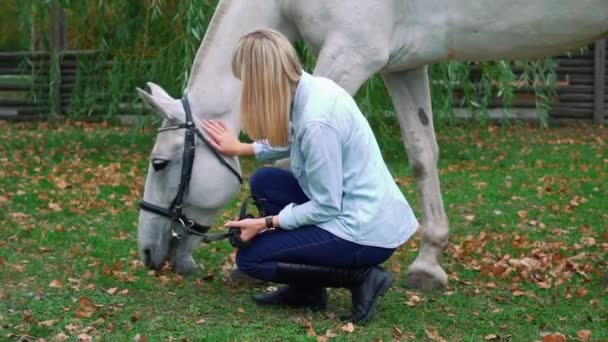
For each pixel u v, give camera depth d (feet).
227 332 13.46
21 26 34.76
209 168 14.98
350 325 13.67
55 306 14.74
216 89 15.16
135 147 39.22
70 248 19.74
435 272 16.35
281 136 12.97
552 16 15.10
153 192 15.25
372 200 13.29
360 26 14.90
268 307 14.92
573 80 48.60
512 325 14.37
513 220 24.88
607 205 26.89
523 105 48.78
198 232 15.39
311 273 13.70
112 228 22.71
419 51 15.48
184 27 31.60
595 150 39.19
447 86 33.71
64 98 49.29
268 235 13.78
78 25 36.88
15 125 47.78
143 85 35.91
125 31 34.88
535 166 35.22
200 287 16.14
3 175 31.55
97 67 36.42
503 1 15.05
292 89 12.97
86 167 33.83
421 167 16.49
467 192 29.32
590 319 14.64
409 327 14.07
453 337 13.79
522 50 15.62
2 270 17.19
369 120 35.68
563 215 25.50
